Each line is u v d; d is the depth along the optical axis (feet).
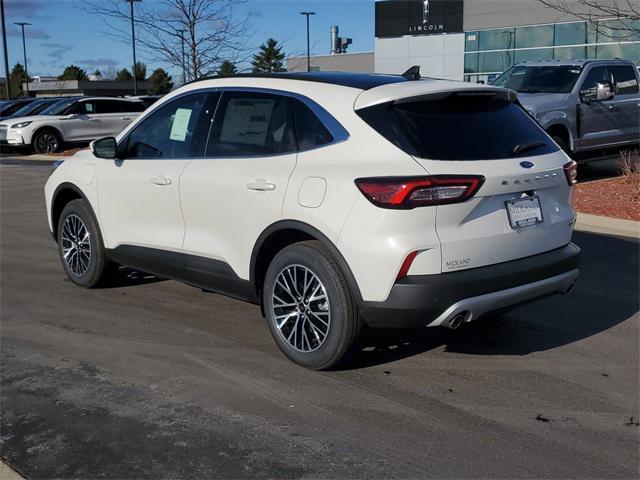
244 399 13.20
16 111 86.58
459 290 12.84
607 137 38.86
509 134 14.46
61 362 15.08
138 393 13.48
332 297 13.50
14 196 41.06
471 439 11.71
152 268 18.13
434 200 12.60
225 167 15.66
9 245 27.12
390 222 12.59
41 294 20.21
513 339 16.63
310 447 11.42
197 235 16.46
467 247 13.03
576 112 36.78
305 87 14.85
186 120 17.15
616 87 39.29
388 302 12.84
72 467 10.85
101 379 14.16
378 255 12.70
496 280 13.32
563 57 102.63
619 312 18.67
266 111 15.35
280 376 14.29
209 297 19.99
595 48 97.96
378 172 12.83
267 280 14.83
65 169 20.65
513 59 110.01
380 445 11.50
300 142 14.44
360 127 13.57
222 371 14.55
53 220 21.53
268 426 12.14
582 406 13.01
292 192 13.99
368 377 14.28
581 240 26.86
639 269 22.85
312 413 12.64
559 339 16.66
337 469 10.75
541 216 14.40
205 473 10.65
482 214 13.29
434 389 13.73
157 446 11.46
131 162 18.29
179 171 16.72
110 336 16.70
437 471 10.71
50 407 12.92
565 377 14.38
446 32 119.96
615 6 46.03
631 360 15.37
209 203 15.89
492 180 13.19
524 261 14.01
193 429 12.03
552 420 12.43
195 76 48.70
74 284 21.22
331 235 13.30
